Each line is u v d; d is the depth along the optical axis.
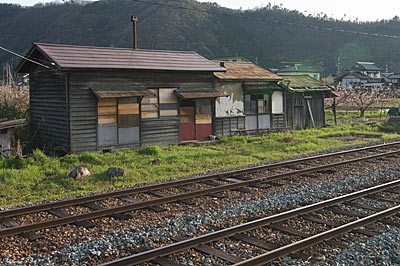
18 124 13.77
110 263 4.84
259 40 142.00
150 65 16.72
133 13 128.50
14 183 10.13
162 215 7.33
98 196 8.31
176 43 108.19
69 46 16.48
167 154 14.63
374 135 20.88
